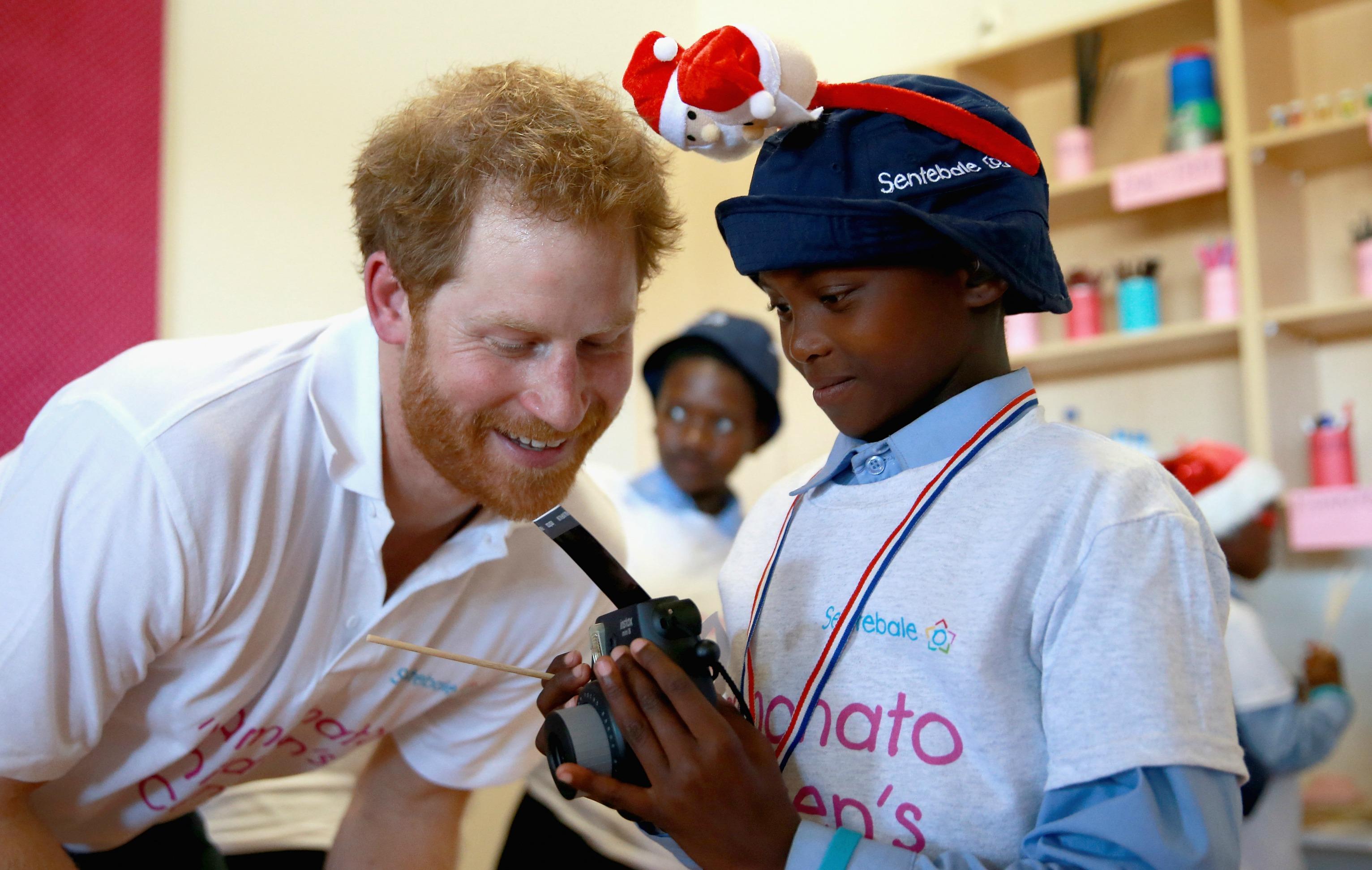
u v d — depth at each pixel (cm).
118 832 139
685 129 93
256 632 119
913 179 88
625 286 100
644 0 254
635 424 320
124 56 223
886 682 86
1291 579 265
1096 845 74
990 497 87
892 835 83
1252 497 213
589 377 104
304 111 248
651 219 104
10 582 107
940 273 87
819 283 88
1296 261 268
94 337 218
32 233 211
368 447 115
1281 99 270
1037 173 94
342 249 253
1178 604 78
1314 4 272
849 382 89
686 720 80
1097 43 282
